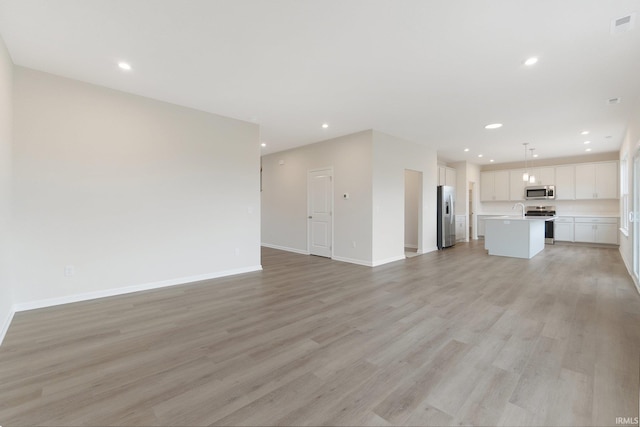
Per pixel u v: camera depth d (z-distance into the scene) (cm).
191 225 426
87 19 227
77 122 335
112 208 359
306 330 266
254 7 212
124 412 160
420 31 241
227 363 210
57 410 161
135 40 256
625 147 541
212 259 448
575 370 200
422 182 676
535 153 764
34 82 309
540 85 341
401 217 614
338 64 297
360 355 222
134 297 356
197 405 166
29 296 310
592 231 765
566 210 842
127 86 352
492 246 657
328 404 167
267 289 393
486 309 318
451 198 784
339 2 206
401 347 234
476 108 420
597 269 505
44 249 317
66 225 330
